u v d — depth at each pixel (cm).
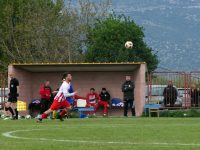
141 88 8456
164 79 9006
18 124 5606
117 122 5944
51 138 3712
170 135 3900
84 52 16362
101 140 3528
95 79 9181
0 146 3105
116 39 15875
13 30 16462
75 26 16150
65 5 16350
